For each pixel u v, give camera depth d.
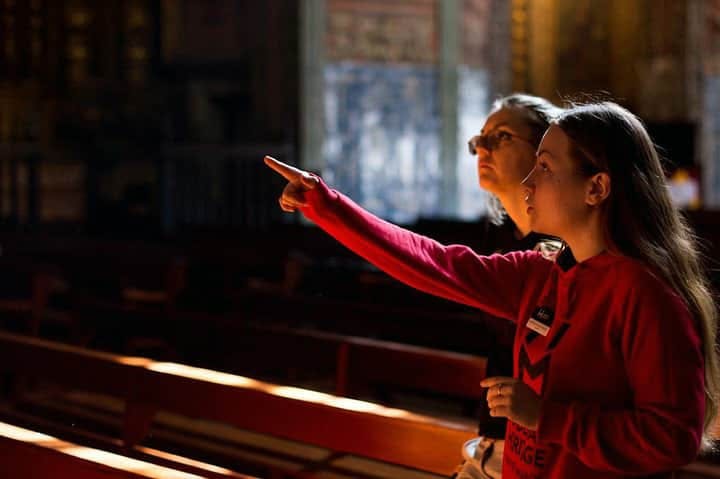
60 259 8.35
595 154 1.77
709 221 6.63
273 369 6.02
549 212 1.83
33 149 11.55
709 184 14.23
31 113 12.23
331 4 12.86
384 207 13.17
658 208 1.77
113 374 3.44
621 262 1.75
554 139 1.83
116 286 7.78
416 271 2.14
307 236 8.41
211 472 2.97
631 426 1.63
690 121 13.24
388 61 13.14
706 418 1.80
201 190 11.78
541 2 14.06
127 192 12.47
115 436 4.58
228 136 13.01
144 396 3.31
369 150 13.09
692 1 14.07
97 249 9.14
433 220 8.34
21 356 3.88
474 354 4.82
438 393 5.31
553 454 1.81
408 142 13.26
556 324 1.84
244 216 11.88
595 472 1.77
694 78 14.16
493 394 1.79
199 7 12.87
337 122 12.95
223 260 8.10
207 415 3.11
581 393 1.78
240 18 12.84
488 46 13.77
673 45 14.10
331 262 8.28
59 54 12.41
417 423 2.72
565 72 14.26
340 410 2.81
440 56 13.34
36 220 11.47
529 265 2.11
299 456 4.15
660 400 1.62
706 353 1.75
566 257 1.92
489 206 2.85
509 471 1.92
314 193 2.10
